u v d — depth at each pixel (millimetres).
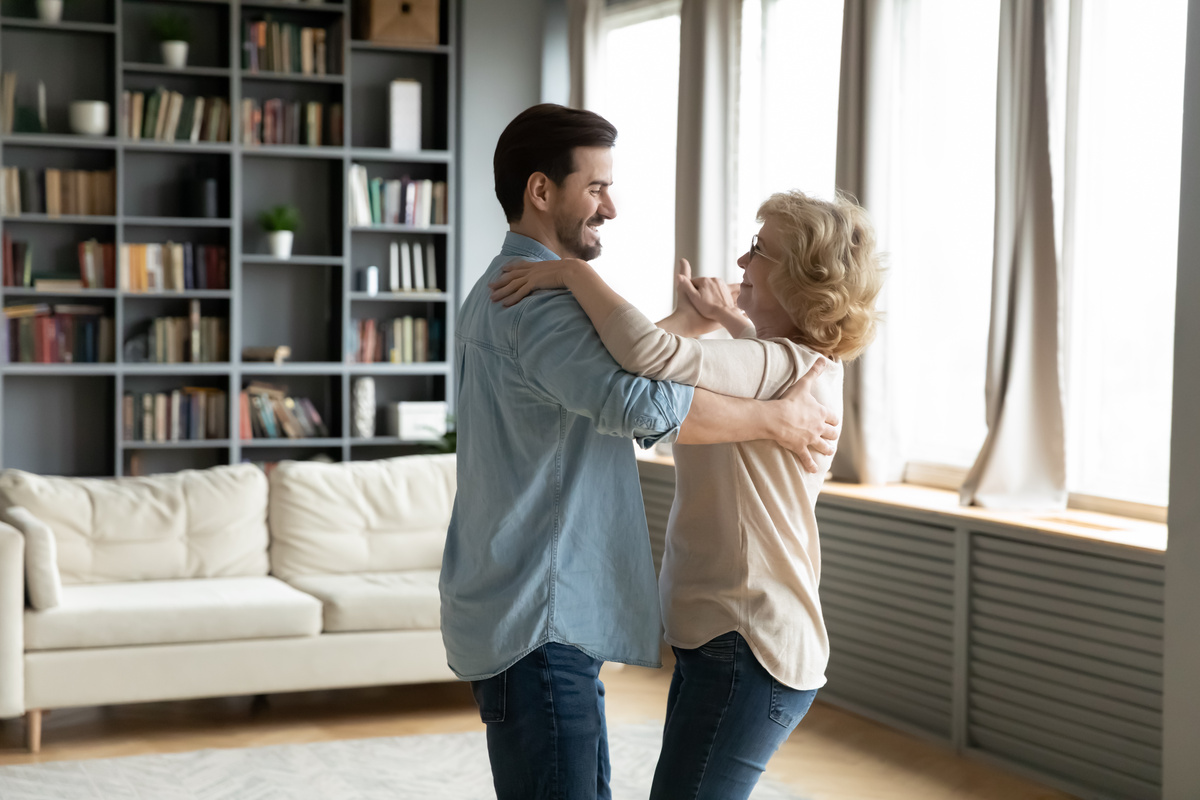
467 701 4383
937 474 4496
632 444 1705
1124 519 3699
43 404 6207
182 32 6117
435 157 6562
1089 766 3406
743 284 1776
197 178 6281
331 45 6523
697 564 1645
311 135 6395
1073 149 3969
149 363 6090
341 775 3543
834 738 3975
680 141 5410
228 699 4371
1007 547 3643
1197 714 3021
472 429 1716
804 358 1647
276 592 4090
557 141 1686
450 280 6645
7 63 6023
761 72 5328
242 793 3375
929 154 4574
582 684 1651
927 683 3961
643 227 6145
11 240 5930
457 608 1696
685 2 5395
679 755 1613
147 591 4078
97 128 5984
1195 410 3018
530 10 6777
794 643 1604
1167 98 3699
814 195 1718
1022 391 3867
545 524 1639
